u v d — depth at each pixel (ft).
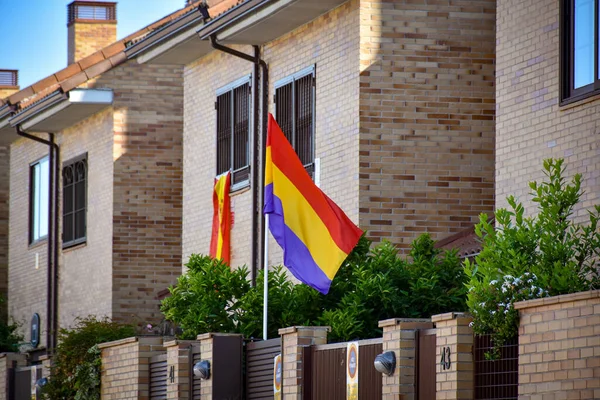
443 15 75.61
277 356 60.03
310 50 80.53
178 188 106.22
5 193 136.05
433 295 62.39
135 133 105.70
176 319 69.82
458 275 63.98
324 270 63.16
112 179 105.60
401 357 49.47
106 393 79.00
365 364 52.95
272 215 63.67
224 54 92.17
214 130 93.15
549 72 59.77
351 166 75.20
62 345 83.35
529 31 61.36
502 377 44.75
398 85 74.90
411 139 74.90
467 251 68.69
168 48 93.15
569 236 48.91
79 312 111.96
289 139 82.48
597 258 52.75
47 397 83.97
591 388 39.42
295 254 63.26
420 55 75.20
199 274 69.56
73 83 104.47
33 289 124.36
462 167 75.31
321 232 63.62
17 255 129.18
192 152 96.58
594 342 39.42
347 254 63.57
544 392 41.65
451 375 46.14
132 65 105.81
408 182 74.74
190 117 97.09
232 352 63.87
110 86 105.40
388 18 75.15
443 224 74.84
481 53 75.82
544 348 41.83
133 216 105.50
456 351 45.98
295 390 57.62
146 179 105.70
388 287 62.28
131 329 83.56
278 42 84.58
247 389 63.98
